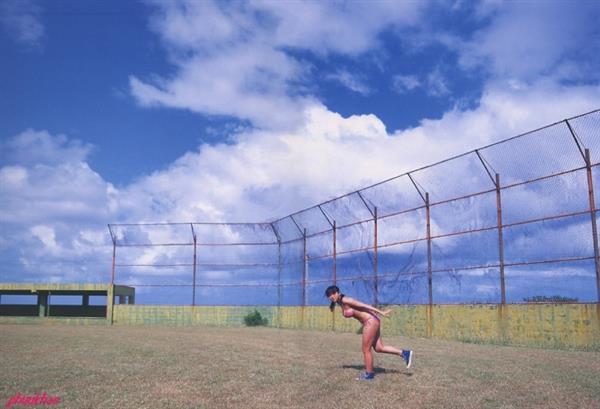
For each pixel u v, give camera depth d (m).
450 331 22.06
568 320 17.62
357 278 27.12
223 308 37.25
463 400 7.98
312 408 7.46
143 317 38.38
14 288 40.47
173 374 10.55
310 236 31.36
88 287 39.84
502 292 19.89
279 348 16.77
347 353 15.15
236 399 8.05
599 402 7.96
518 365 12.37
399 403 7.78
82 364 12.11
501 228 19.92
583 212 17.25
